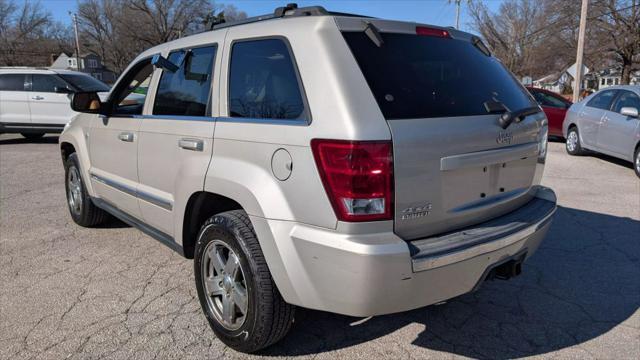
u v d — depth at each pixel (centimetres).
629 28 3059
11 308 369
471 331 345
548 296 396
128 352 314
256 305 288
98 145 475
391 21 300
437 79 294
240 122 302
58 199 688
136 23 6462
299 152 263
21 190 743
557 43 4041
